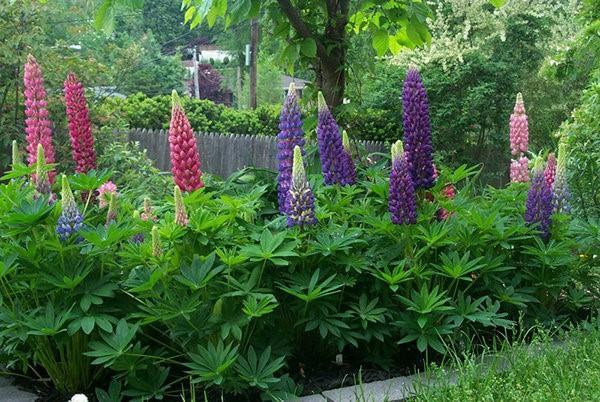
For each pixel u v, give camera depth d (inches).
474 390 108.9
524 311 144.4
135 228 121.2
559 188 157.1
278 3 195.3
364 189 162.7
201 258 116.1
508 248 141.0
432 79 570.9
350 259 125.7
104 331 112.6
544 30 574.6
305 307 120.6
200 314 113.6
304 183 125.3
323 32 213.2
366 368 131.0
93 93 326.0
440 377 114.1
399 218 132.3
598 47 249.1
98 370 121.4
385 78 583.5
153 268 117.6
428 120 146.7
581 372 114.6
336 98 206.2
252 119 617.3
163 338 123.0
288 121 146.6
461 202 148.4
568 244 147.8
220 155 514.9
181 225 118.9
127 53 530.9
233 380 109.7
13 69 306.5
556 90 573.3
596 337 132.3
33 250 111.6
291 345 129.3
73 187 132.2
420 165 146.4
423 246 138.6
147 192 218.2
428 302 121.6
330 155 152.6
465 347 132.2
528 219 151.3
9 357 122.1
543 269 145.6
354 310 128.0
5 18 300.7
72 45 378.9
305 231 126.8
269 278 122.6
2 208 120.0
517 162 212.2
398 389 118.3
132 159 283.0
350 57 205.5
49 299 115.4
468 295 142.3
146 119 547.8
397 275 124.6
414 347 137.7
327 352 133.0
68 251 114.5
